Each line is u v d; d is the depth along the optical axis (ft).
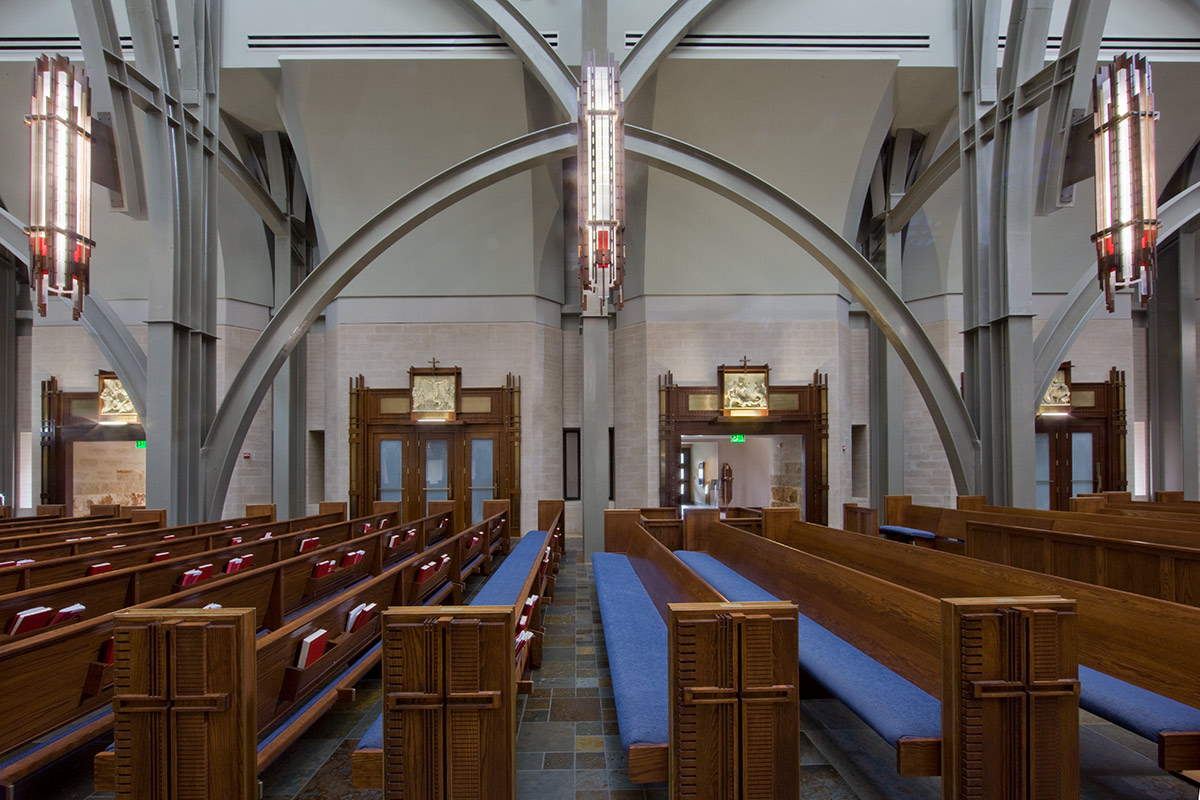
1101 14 20.97
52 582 11.98
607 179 20.45
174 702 6.08
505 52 30.42
